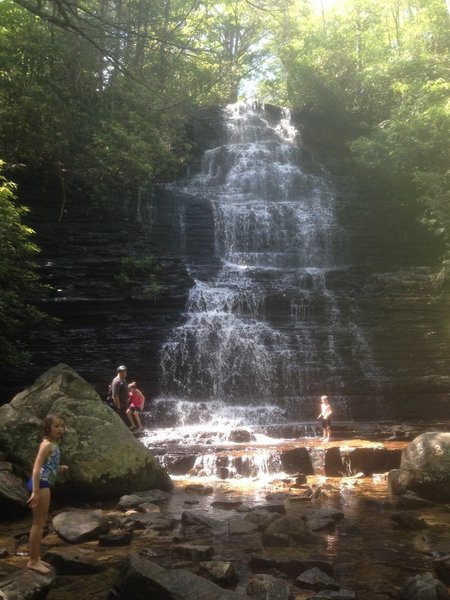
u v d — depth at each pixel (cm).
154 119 2720
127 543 773
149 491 1064
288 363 2016
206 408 1861
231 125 3372
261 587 579
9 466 998
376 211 2811
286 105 4103
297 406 1903
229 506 991
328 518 877
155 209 2570
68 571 661
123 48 1460
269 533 771
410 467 1053
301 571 663
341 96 3544
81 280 2141
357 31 3834
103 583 630
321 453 1307
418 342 2131
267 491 1115
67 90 2261
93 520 822
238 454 1315
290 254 2634
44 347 1934
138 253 2288
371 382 1969
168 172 2969
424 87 2731
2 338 1633
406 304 2233
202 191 2888
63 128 2259
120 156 2420
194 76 2223
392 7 3916
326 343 2088
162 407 1855
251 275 2359
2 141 2136
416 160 2684
